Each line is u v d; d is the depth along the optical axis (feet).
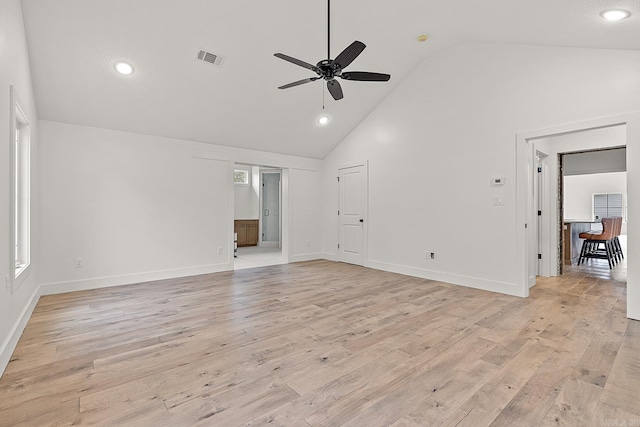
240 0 10.50
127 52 11.29
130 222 14.89
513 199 12.74
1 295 6.93
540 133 11.98
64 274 13.26
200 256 17.04
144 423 5.12
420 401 5.73
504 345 8.03
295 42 12.67
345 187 20.74
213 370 6.84
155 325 9.48
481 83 13.71
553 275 16.02
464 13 10.91
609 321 9.64
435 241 15.47
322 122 18.22
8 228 7.64
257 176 31.37
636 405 5.55
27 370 6.83
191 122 15.48
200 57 12.19
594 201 37.73
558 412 5.39
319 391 6.06
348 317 10.16
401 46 14.38
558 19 8.90
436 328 9.20
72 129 13.51
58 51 10.64
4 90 7.41
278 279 15.75
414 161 16.42
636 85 9.95
